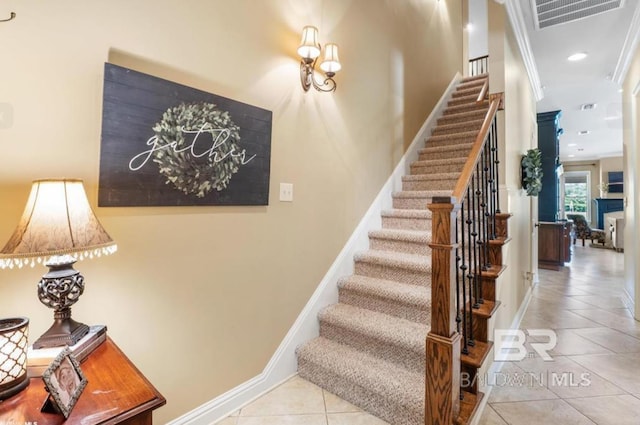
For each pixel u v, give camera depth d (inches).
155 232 62.7
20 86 48.7
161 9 62.6
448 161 137.9
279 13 84.4
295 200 89.6
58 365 35.6
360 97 113.9
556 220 255.4
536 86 189.6
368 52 118.2
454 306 57.8
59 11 51.6
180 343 66.6
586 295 177.9
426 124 162.9
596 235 376.8
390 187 132.3
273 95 82.9
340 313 93.9
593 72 186.4
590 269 246.2
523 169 144.1
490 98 110.8
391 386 71.5
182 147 65.1
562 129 310.7
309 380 86.0
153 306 62.7
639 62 137.8
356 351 86.9
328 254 100.6
